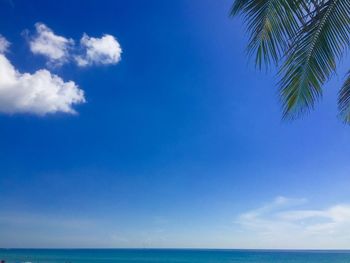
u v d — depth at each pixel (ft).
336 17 16.83
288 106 18.54
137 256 383.04
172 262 261.03
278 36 17.34
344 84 20.36
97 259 299.79
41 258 296.51
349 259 302.25
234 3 17.89
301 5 16.76
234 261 278.05
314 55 17.48
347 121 20.99
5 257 308.19
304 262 262.06
